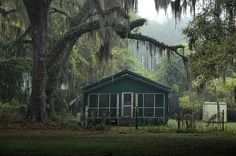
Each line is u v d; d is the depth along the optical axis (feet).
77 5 132.87
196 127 102.27
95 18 124.98
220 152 49.16
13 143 57.67
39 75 103.65
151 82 123.44
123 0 106.22
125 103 123.54
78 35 113.19
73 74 151.43
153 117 122.31
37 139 66.28
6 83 128.98
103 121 101.14
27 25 128.16
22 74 131.44
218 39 69.46
